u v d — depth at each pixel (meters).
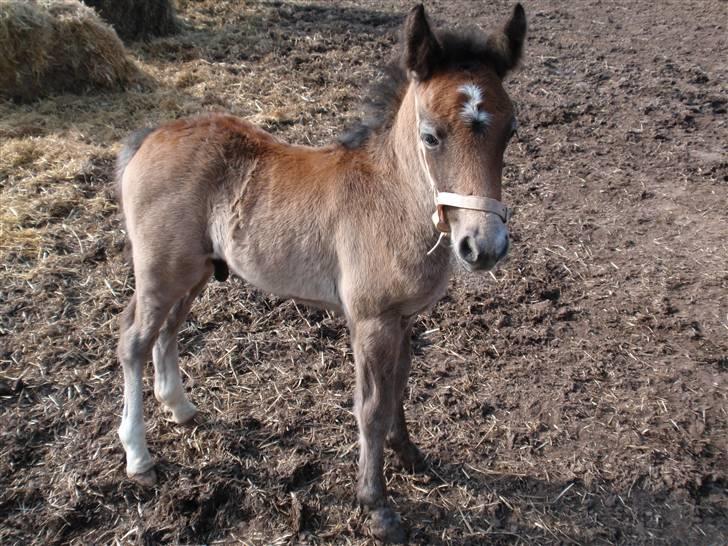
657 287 4.45
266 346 3.88
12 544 2.73
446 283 2.66
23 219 4.68
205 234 2.87
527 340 4.00
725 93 7.38
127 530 2.81
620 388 3.67
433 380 3.70
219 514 2.91
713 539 2.87
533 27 9.52
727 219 5.21
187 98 6.73
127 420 2.99
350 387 3.63
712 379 3.72
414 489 3.06
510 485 3.10
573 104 7.09
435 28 2.36
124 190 2.96
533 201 5.46
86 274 4.29
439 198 2.26
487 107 2.14
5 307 3.95
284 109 6.55
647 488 3.09
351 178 2.61
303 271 2.73
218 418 3.37
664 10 10.52
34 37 6.39
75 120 6.18
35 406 3.36
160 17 8.52
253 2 10.18
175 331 3.18
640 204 5.42
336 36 8.80
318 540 2.81
